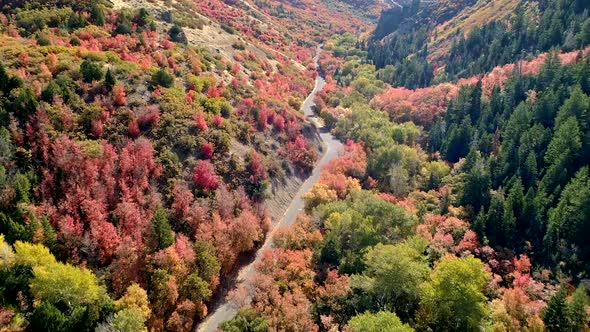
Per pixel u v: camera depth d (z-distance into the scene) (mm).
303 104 170750
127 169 78625
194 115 98000
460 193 109625
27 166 71312
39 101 80812
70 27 118062
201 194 86375
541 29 179875
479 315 64688
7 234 60719
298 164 120188
